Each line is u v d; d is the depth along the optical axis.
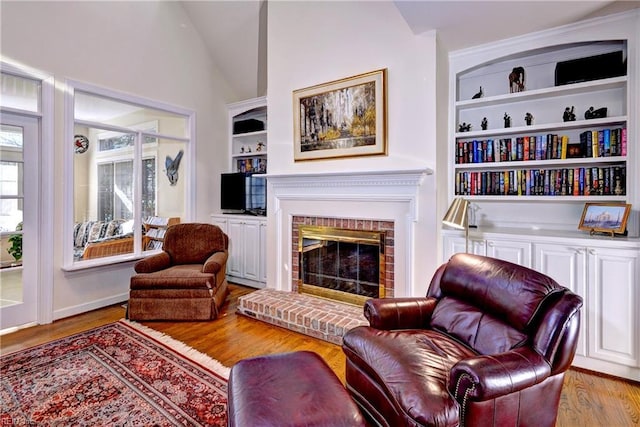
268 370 1.49
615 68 2.37
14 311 2.96
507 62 2.92
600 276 2.18
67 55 3.25
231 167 5.10
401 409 1.32
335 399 1.30
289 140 3.52
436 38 2.62
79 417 1.77
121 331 2.91
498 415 1.31
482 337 1.69
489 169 3.04
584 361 2.27
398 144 2.80
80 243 3.52
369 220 2.99
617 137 2.38
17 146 2.98
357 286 3.13
